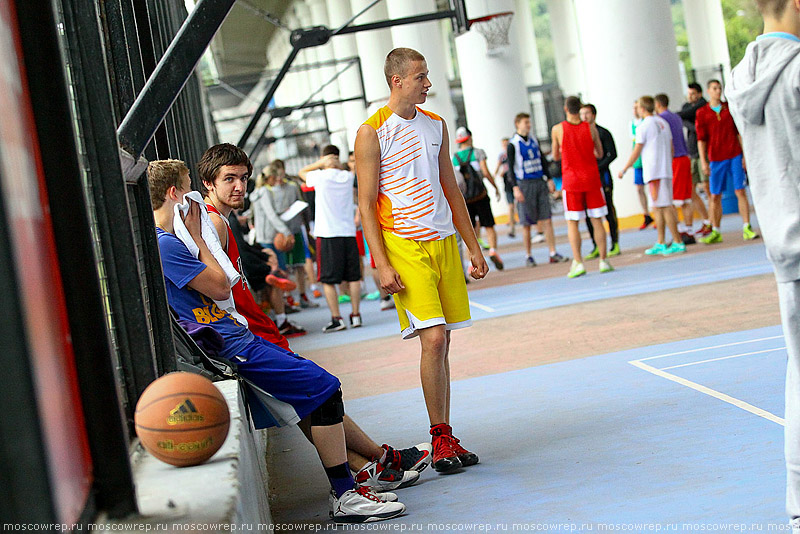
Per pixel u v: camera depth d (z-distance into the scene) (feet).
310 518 14.38
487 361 25.90
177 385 9.96
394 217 16.42
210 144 40.98
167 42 22.48
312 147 107.86
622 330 27.63
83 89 10.11
